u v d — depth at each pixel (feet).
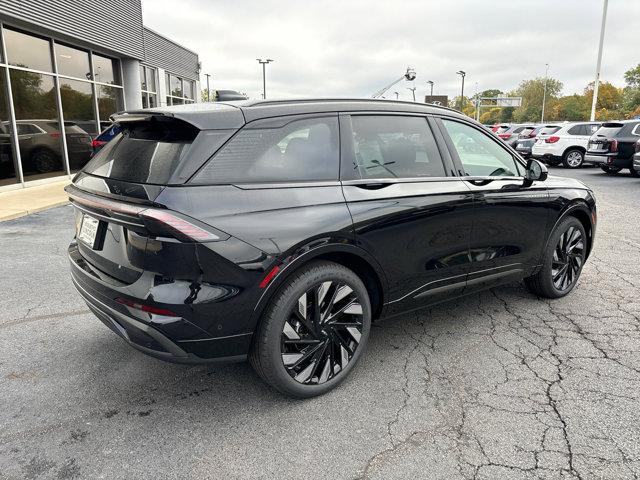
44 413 8.43
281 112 8.63
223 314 7.59
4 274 15.87
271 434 7.94
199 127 7.77
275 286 7.95
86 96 41.39
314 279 8.46
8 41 31.65
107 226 8.19
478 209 10.98
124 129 9.40
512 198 11.77
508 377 9.69
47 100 35.78
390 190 9.50
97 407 8.66
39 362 10.20
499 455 7.42
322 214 8.43
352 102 9.78
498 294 14.37
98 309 8.38
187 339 7.47
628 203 30.17
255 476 7.00
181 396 9.05
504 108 373.81
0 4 28.89
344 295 8.94
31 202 28.17
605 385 9.37
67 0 35.63
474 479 6.92
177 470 7.11
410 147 10.32
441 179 10.53
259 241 7.71
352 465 7.23
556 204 12.93
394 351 10.79
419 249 9.96
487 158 11.87
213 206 7.45
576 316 12.70
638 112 260.01
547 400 8.87
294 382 8.60
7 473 6.97
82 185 8.96
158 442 7.73
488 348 10.93
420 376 9.74
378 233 9.14
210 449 7.57
